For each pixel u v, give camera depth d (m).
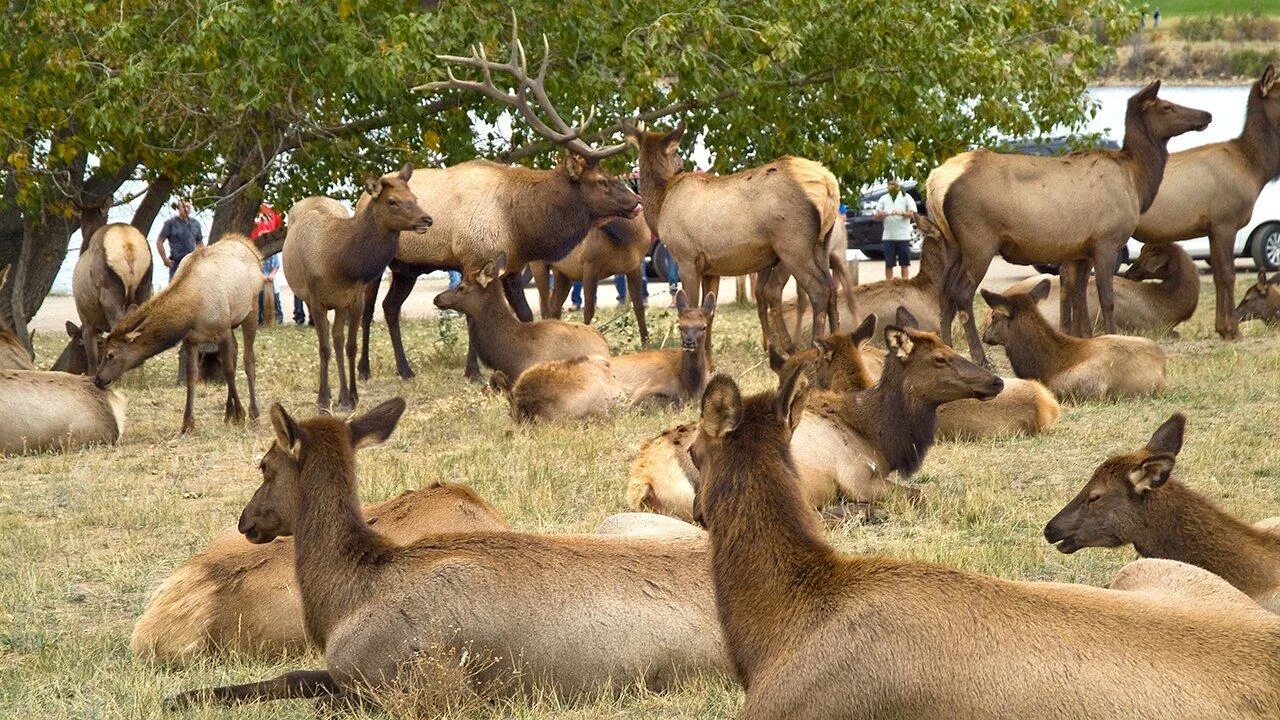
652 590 6.16
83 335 17.61
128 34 17.52
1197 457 10.76
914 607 4.67
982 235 15.66
